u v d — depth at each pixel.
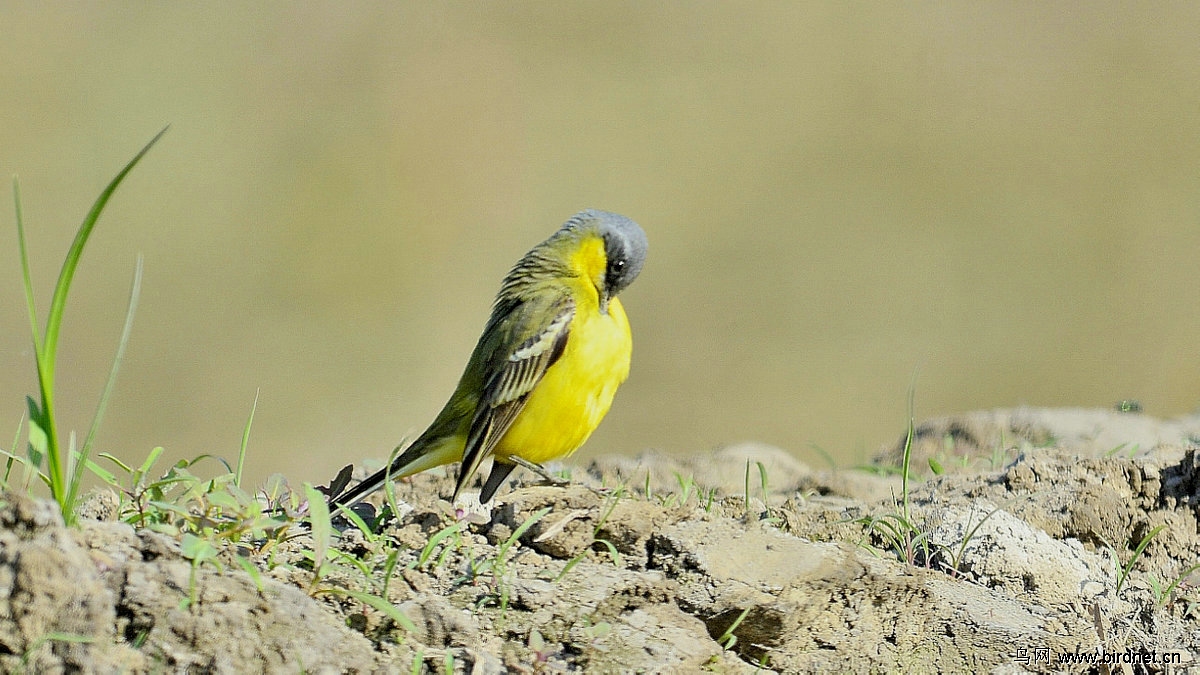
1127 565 7.15
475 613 6.12
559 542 6.70
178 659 5.30
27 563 5.17
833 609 6.36
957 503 7.64
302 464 19.67
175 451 19.55
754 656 6.20
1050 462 7.93
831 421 21.23
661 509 6.96
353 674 5.51
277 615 5.51
